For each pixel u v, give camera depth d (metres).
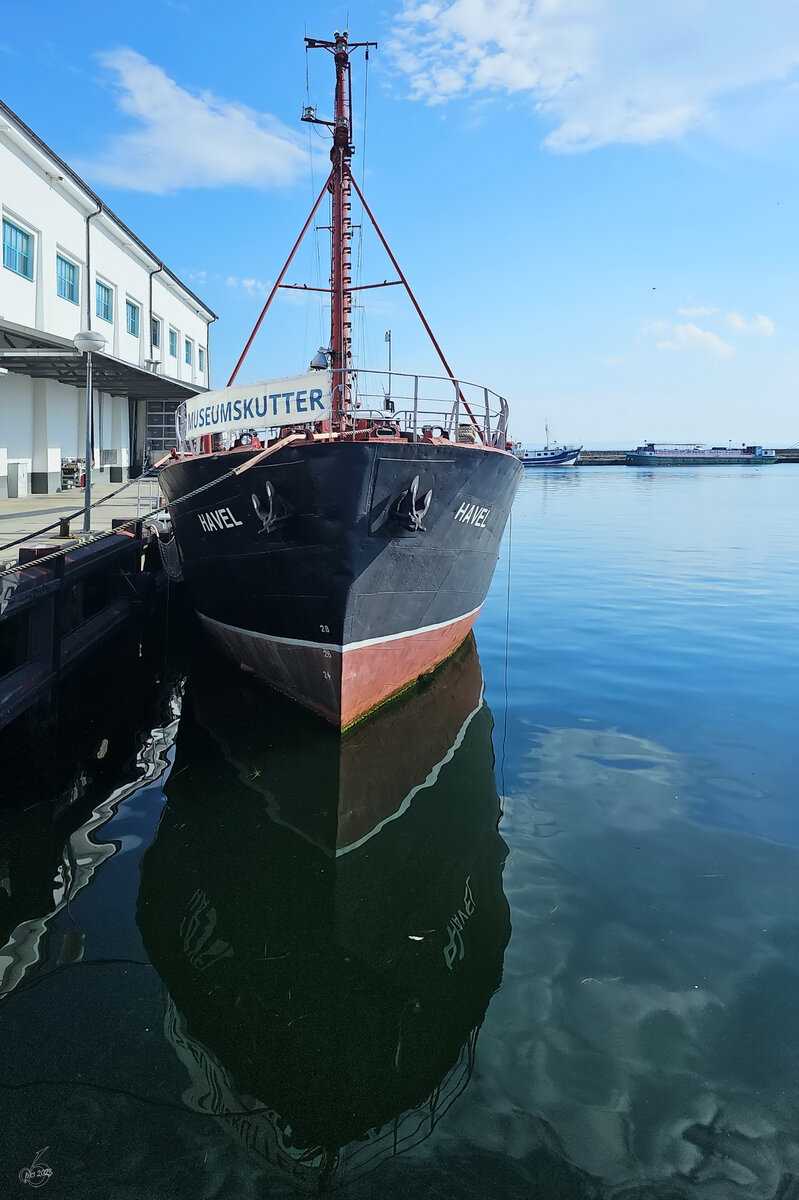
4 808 7.29
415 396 8.44
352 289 11.57
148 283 28.67
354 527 7.61
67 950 5.03
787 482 69.44
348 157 11.24
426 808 7.15
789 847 6.17
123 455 28.05
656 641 13.32
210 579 10.21
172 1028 4.33
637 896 5.47
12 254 18.55
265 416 8.40
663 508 42.12
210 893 5.79
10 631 8.52
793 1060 3.93
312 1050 4.19
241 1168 3.42
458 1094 3.81
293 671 9.12
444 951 5.06
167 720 9.84
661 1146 3.46
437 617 9.81
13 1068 3.99
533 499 49.06
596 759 8.10
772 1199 3.19
